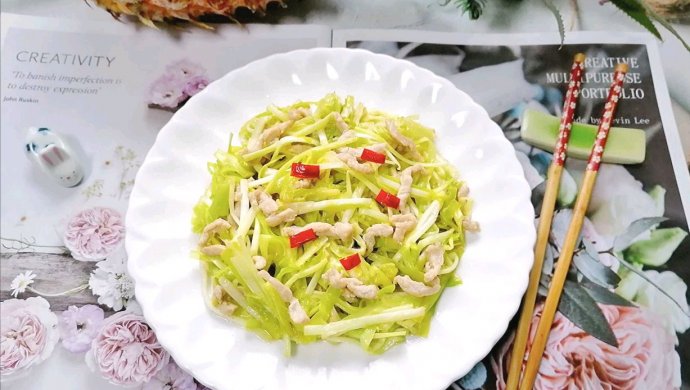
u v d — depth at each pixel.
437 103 0.30
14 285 0.28
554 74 0.33
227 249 0.25
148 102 0.33
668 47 0.34
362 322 0.24
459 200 0.28
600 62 0.33
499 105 0.32
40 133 0.31
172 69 0.34
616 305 0.27
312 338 0.24
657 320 0.27
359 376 0.24
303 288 0.26
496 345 0.26
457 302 0.25
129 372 0.26
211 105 0.30
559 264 0.27
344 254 0.26
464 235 0.27
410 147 0.28
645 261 0.28
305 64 0.31
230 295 0.25
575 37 0.34
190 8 0.35
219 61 0.34
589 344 0.26
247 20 0.35
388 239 0.26
